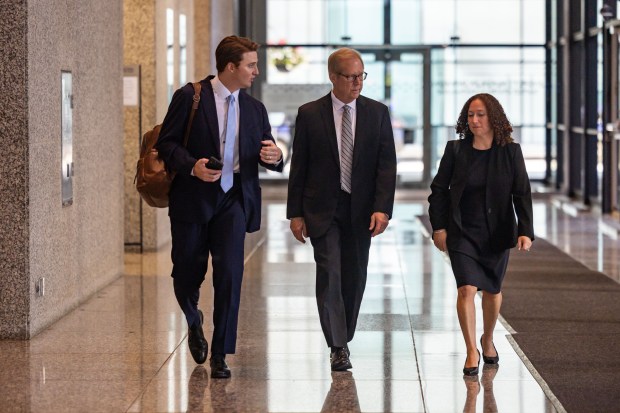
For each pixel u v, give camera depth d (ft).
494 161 32.07
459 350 35.86
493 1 113.50
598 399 29.48
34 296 38.11
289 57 113.39
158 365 33.68
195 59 86.28
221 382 31.48
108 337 38.06
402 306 44.21
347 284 33.09
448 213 32.71
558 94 106.52
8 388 30.89
